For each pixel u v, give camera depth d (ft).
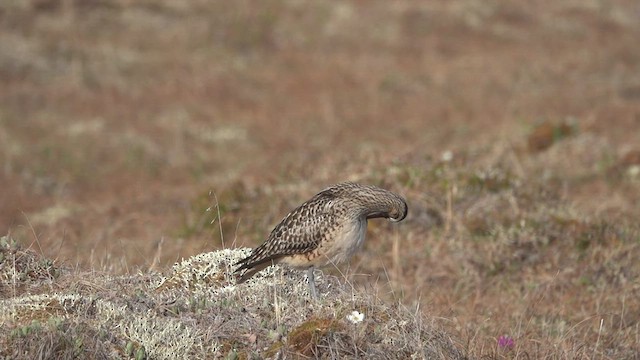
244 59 102.22
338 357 25.84
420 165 50.01
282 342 26.50
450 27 117.39
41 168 71.00
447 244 43.04
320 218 28.48
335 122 85.46
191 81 93.97
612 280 40.32
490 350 31.78
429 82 99.25
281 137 81.10
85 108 84.99
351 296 28.86
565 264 41.34
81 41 98.53
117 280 30.27
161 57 98.58
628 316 37.22
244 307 28.40
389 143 76.43
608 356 32.76
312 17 114.52
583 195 53.36
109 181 70.38
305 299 29.22
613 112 86.12
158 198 63.00
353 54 107.04
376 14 117.60
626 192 54.13
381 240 44.21
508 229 43.52
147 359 25.46
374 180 48.57
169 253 44.42
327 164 55.67
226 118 85.61
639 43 121.39
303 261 28.99
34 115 81.82
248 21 110.11
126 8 107.76
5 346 24.68
